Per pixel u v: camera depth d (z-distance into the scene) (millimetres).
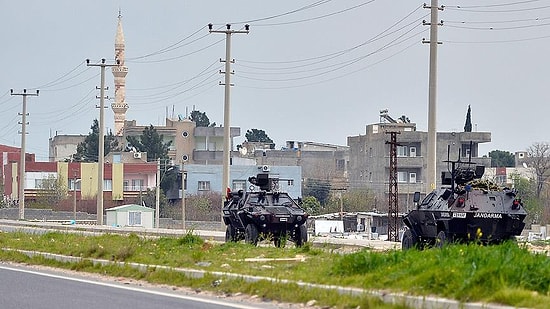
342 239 96000
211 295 45469
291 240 85938
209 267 54594
